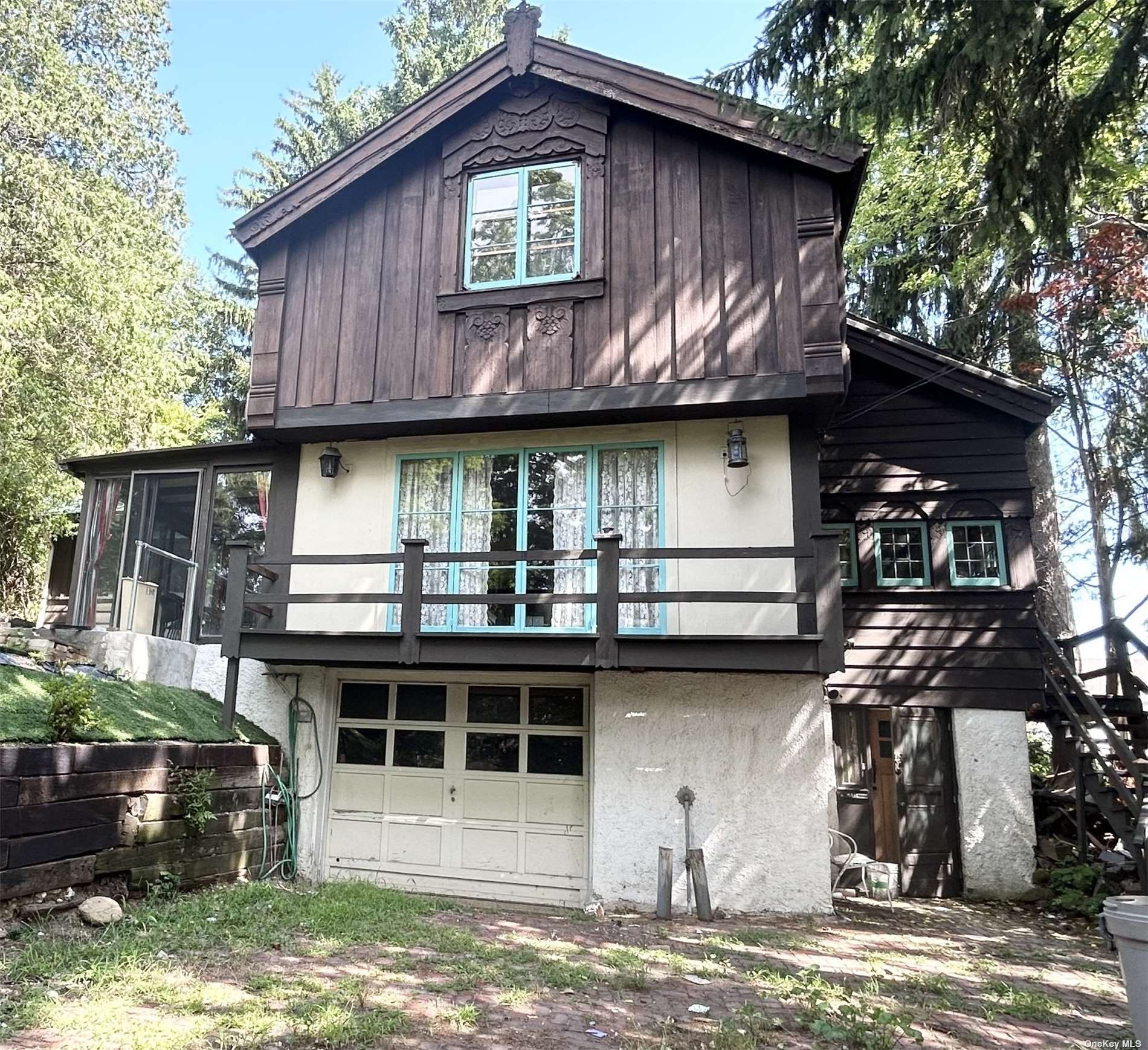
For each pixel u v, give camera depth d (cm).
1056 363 1501
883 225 1426
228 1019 397
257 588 954
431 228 919
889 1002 486
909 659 977
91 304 1377
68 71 1423
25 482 1418
